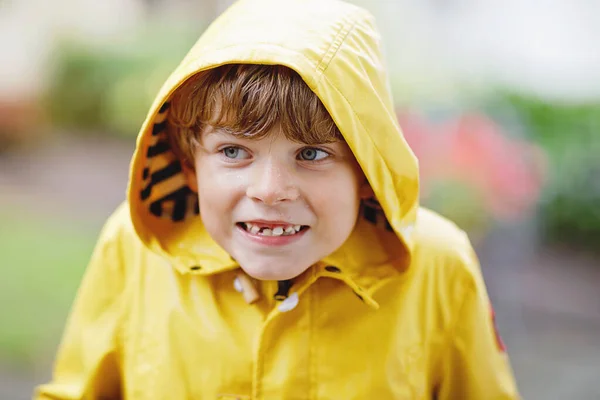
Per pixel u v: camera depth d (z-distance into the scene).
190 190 1.22
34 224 5.54
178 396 1.14
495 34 8.66
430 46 8.45
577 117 5.49
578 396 3.19
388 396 1.12
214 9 10.51
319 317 1.13
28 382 3.06
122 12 11.50
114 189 6.98
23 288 4.11
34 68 10.07
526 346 3.69
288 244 1.03
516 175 3.56
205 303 1.16
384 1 8.83
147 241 1.18
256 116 0.96
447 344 1.19
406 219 1.10
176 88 1.06
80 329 1.26
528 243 4.09
